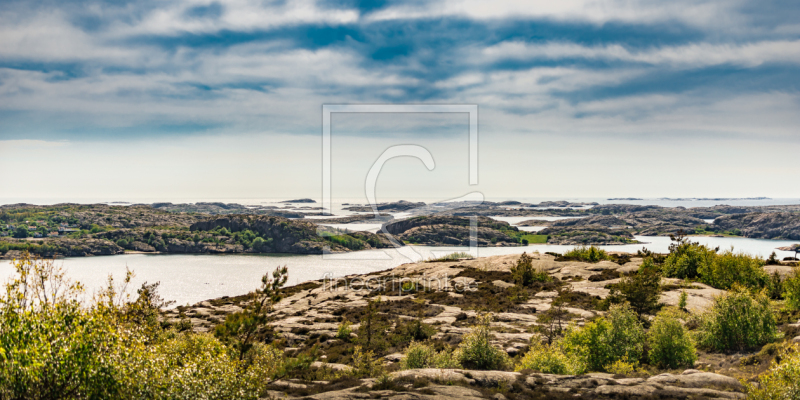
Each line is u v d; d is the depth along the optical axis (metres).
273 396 8.52
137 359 6.29
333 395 8.55
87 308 6.65
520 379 10.01
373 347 15.95
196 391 6.59
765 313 13.07
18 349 5.66
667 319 12.90
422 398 8.21
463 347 13.10
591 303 20.09
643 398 8.38
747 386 8.44
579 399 8.63
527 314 19.64
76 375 5.82
